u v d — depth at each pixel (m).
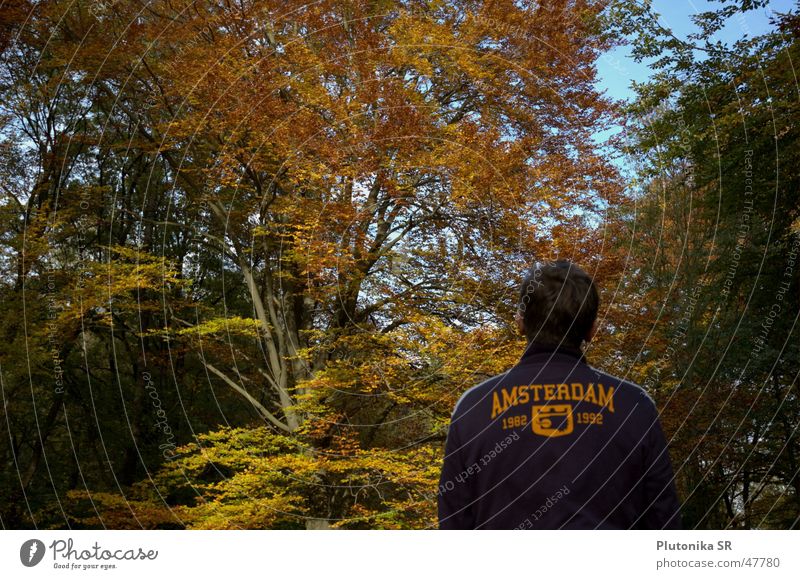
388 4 12.88
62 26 11.73
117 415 18.20
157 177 16.83
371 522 10.45
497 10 11.62
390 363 10.91
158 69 11.88
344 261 10.67
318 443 11.10
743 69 12.50
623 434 1.96
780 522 14.18
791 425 14.01
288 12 11.31
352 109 11.05
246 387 16.55
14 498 15.02
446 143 11.01
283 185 11.95
